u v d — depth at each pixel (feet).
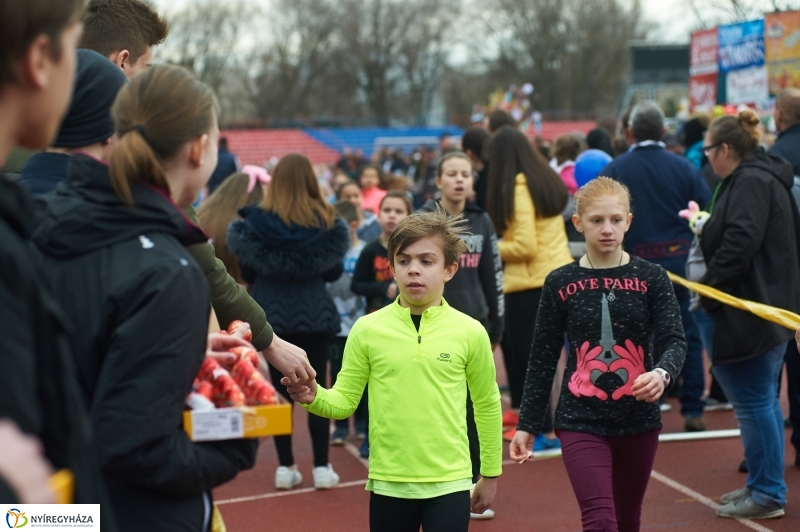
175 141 6.76
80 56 8.37
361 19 211.00
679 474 19.33
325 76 213.25
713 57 45.01
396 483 10.97
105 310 6.31
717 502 17.53
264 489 19.25
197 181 7.11
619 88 199.31
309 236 17.97
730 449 21.02
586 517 11.80
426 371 11.11
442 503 10.87
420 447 10.94
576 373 12.56
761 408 16.10
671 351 11.93
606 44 197.26
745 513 16.34
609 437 12.26
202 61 195.62
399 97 216.95
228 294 8.89
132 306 6.29
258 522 17.20
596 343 12.46
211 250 8.66
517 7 198.80
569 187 25.59
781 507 16.29
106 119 8.30
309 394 9.86
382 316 11.58
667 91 130.93
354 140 168.66
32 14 4.95
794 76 36.68
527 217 19.92
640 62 131.44
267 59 209.36
